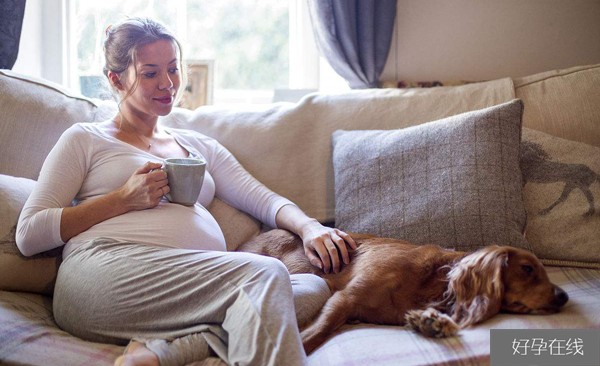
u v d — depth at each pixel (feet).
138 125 5.95
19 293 5.19
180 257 4.53
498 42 8.62
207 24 9.34
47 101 6.55
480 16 8.59
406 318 4.33
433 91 7.06
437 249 4.99
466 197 5.39
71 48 9.09
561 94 6.74
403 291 4.78
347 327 4.72
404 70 8.69
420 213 5.53
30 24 8.68
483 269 4.39
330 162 6.88
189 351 3.95
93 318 4.44
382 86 8.58
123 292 4.37
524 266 4.41
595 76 6.75
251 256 4.42
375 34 8.32
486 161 5.50
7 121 6.21
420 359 3.83
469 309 4.32
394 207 5.70
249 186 6.45
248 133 7.00
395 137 6.07
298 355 3.76
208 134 7.07
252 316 3.89
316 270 5.47
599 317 4.15
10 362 3.98
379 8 8.27
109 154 5.58
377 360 3.86
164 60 5.67
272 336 3.80
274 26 9.37
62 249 5.50
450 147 5.66
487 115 5.70
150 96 5.66
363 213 5.88
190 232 5.26
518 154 5.69
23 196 5.57
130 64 5.65
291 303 4.12
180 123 7.16
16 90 6.39
